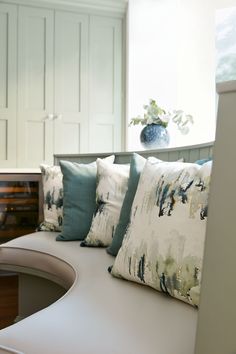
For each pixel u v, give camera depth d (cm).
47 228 205
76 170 189
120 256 111
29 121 294
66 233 179
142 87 313
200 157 160
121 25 316
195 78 305
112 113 314
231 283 54
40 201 256
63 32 301
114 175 169
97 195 171
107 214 164
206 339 57
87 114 307
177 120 233
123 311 87
